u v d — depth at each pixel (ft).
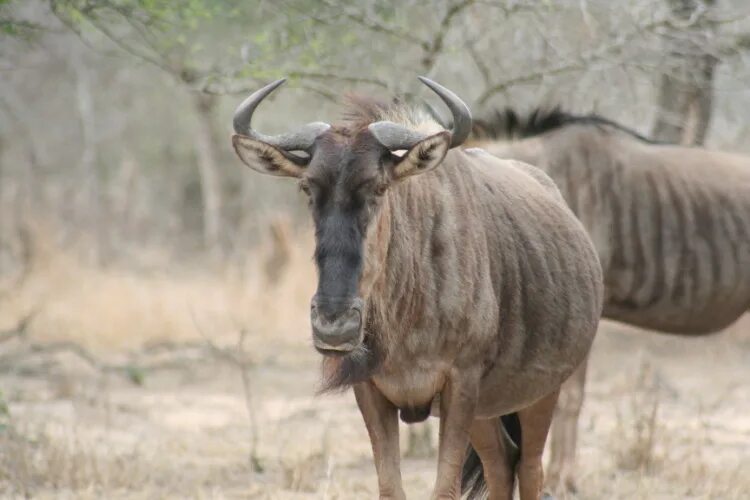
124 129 253.03
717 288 79.36
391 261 48.85
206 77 85.10
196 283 180.55
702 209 79.05
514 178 59.57
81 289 154.92
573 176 77.51
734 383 114.73
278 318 146.30
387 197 47.75
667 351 133.39
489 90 86.48
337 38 91.61
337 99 86.07
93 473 71.87
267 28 91.50
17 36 83.51
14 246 181.16
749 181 81.00
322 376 50.11
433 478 75.36
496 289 53.01
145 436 87.20
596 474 75.10
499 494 59.00
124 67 202.49
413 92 86.38
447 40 89.81
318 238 45.93
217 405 101.50
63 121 242.37
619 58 87.56
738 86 102.53
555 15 89.61
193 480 73.67
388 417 51.62
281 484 72.69
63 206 258.37
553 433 73.46
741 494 72.08
